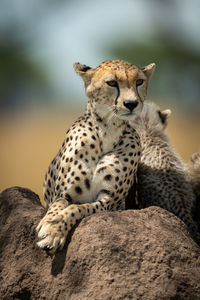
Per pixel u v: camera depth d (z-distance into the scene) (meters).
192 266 7.75
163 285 7.50
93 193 8.99
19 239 8.51
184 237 8.05
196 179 11.41
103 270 7.61
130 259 7.66
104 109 9.06
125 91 8.95
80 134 9.09
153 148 11.16
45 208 9.23
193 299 7.54
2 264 8.56
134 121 11.63
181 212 10.50
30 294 8.20
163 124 12.02
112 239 7.77
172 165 10.95
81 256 7.74
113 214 8.14
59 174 9.11
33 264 8.27
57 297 7.84
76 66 9.62
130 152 9.16
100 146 9.10
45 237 7.87
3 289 8.41
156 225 8.06
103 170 8.92
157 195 10.65
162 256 7.68
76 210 8.22
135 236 7.83
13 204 9.04
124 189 9.10
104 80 9.02
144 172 10.84
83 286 7.66
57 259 8.00
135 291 7.45
